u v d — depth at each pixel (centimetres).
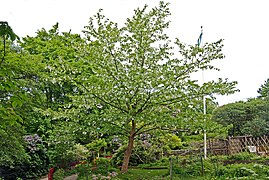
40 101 955
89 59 1019
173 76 970
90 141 1524
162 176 992
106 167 1117
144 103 993
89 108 1052
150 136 1382
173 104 1020
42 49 1644
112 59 1023
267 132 2083
